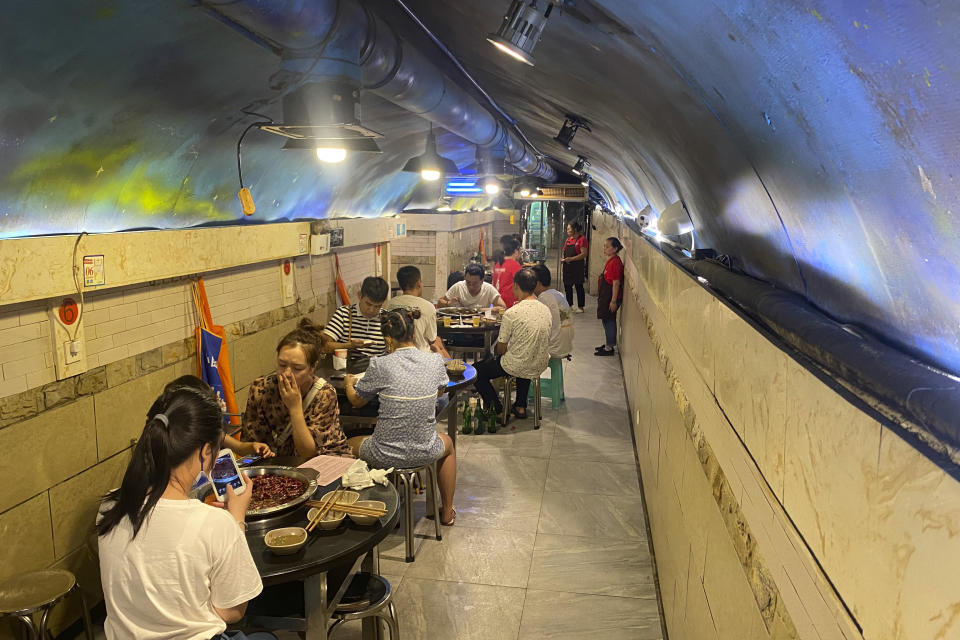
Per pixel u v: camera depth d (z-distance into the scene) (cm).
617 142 444
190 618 193
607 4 170
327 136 308
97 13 243
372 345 568
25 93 263
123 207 381
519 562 432
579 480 560
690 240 340
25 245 302
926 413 72
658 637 357
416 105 374
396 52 305
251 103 388
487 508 507
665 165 328
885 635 82
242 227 500
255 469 308
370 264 824
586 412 741
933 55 76
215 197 471
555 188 1175
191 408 200
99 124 313
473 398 783
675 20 145
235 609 204
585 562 433
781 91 124
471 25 301
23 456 314
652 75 204
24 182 302
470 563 430
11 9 221
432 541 457
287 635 350
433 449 420
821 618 106
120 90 300
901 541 77
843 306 139
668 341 365
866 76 92
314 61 253
